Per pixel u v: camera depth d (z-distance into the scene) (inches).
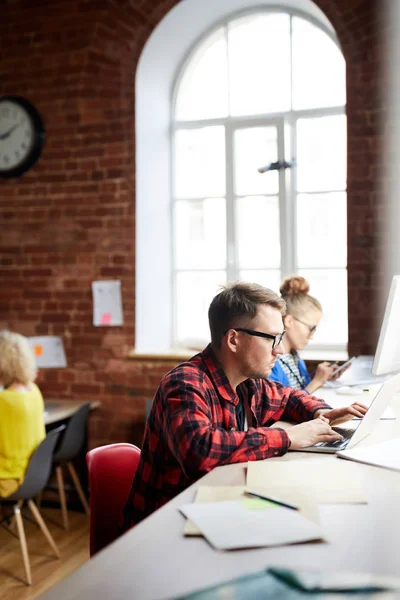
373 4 159.8
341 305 182.4
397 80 158.2
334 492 57.9
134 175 181.3
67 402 182.4
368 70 160.6
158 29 178.7
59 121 187.5
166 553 45.0
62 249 187.8
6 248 193.5
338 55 181.2
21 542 138.3
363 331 162.4
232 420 77.2
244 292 77.1
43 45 188.4
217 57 191.6
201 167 193.6
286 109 186.4
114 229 183.0
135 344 182.1
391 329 78.5
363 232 161.6
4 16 191.8
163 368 179.2
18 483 139.6
